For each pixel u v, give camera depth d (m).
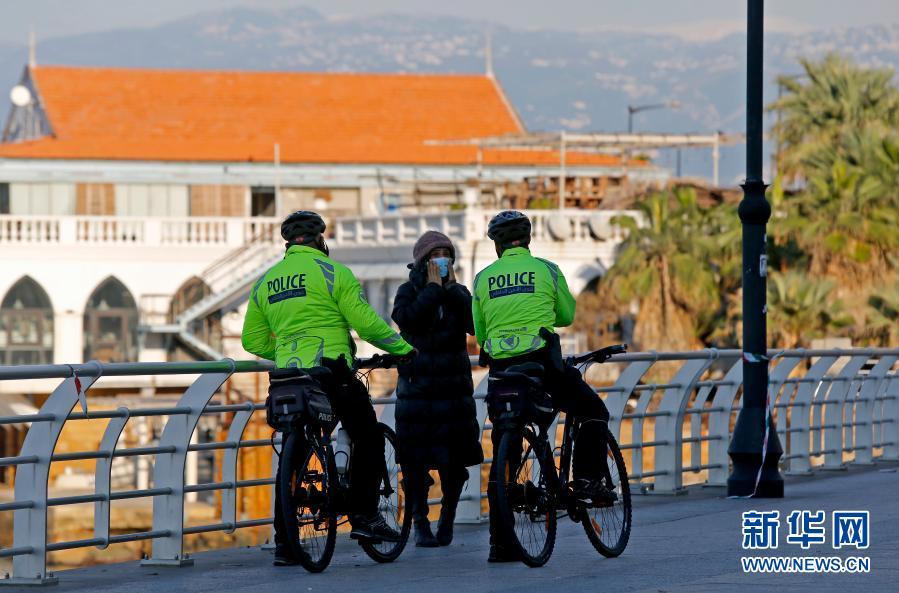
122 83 170.12
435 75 180.00
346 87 175.25
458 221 117.81
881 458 48.78
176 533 26.06
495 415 25.11
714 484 39.12
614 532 26.70
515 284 25.38
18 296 137.62
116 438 25.02
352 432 25.72
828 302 103.62
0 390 130.25
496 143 132.88
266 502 97.75
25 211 150.38
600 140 127.38
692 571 24.88
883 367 47.09
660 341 110.25
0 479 119.12
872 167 110.31
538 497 25.45
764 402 36.28
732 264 110.81
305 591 23.34
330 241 131.00
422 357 28.00
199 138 162.38
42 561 23.88
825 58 125.06
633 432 36.91
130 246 138.50
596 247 120.31
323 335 24.88
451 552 27.91
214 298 132.62
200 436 114.12
